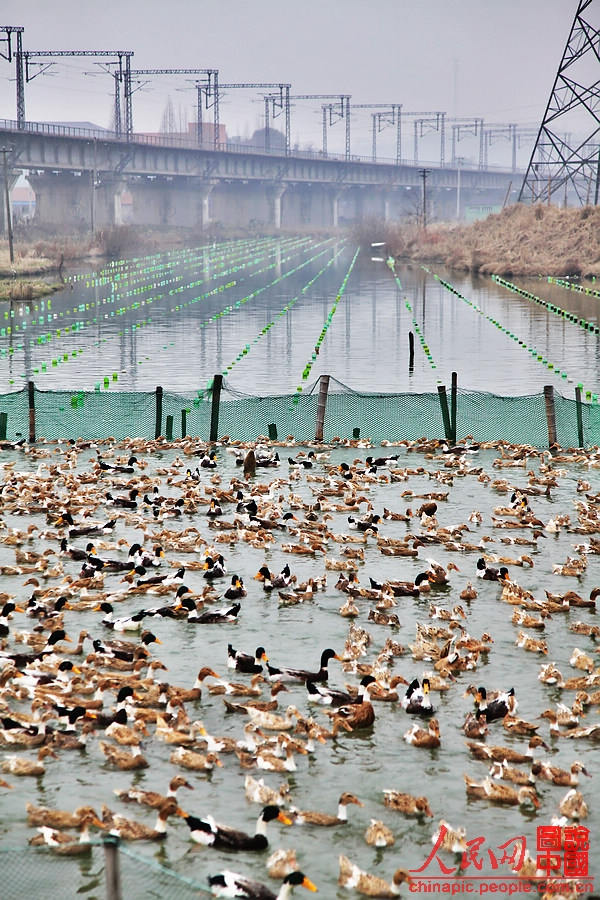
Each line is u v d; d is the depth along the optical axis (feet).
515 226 634.43
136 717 83.05
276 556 126.00
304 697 88.94
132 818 71.15
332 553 127.24
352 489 152.35
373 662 94.73
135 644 96.32
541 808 73.20
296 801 73.61
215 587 114.62
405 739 81.61
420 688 87.25
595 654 97.86
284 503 145.59
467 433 189.47
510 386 240.73
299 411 202.59
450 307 408.67
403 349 300.20
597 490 154.92
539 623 103.09
